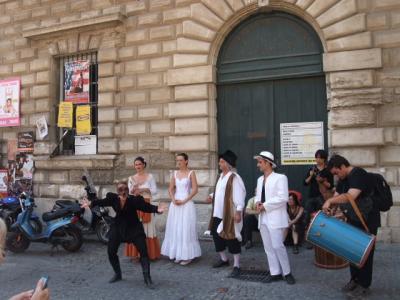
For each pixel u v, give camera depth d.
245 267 7.42
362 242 5.38
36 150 12.52
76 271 7.59
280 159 9.84
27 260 8.45
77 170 11.84
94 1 11.80
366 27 8.85
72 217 9.03
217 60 10.42
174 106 10.56
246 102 10.24
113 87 11.35
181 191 7.87
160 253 8.20
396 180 8.55
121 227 6.67
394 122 8.61
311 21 9.47
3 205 10.71
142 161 8.24
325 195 7.98
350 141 8.84
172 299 5.96
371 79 8.73
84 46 11.87
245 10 9.99
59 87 12.62
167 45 10.79
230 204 6.98
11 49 13.10
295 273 6.88
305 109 9.70
